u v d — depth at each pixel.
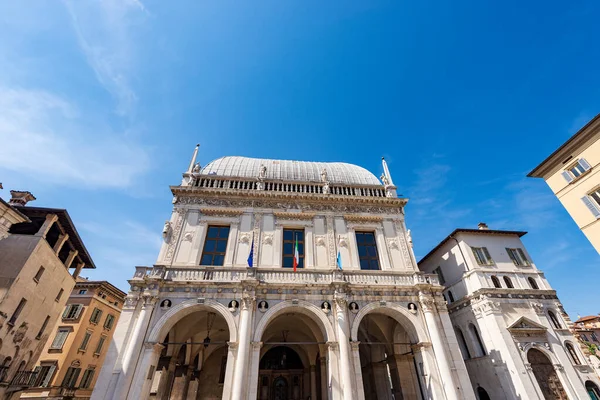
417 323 22.86
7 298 19.69
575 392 23.19
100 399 17.77
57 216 24.38
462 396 20.30
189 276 22.84
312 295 22.91
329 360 20.56
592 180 25.39
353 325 22.00
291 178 31.91
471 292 28.48
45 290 24.30
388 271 25.02
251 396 18.69
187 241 25.48
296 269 23.95
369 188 31.64
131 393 18.11
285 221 27.84
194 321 25.27
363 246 27.97
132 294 21.78
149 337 20.11
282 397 30.72
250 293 22.02
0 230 19.14
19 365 22.38
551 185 28.78
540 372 23.98
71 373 37.00
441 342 21.81
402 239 28.23
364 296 23.50
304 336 30.80
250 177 30.06
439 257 33.81
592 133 25.20
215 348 30.88
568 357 24.91
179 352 26.98
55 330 38.44
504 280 28.62
